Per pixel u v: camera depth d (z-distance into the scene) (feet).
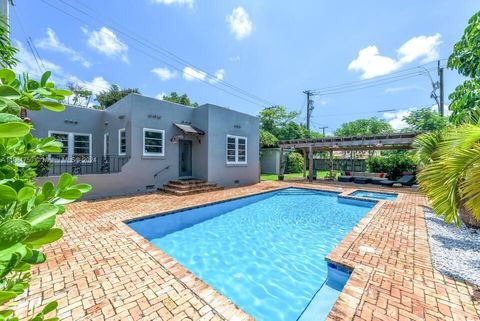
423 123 57.26
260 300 10.94
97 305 8.61
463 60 15.37
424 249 13.52
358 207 29.81
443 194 11.55
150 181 33.12
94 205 24.57
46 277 10.39
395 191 36.37
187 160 38.60
